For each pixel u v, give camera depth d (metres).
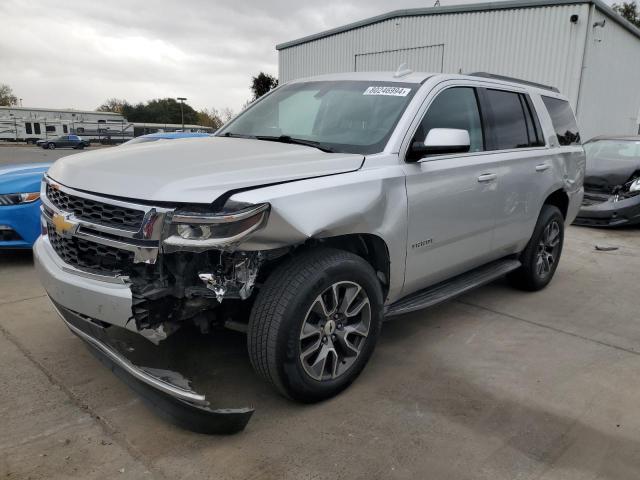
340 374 2.96
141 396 2.60
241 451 2.50
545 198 4.75
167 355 3.37
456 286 3.92
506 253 4.55
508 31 15.06
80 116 64.50
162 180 2.43
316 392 2.83
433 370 3.40
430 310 4.55
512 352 3.74
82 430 2.62
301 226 2.49
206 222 2.30
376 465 2.44
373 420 2.80
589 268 6.26
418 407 2.95
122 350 2.78
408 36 17.30
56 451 2.45
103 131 64.56
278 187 2.51
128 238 2.42
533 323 4.33
